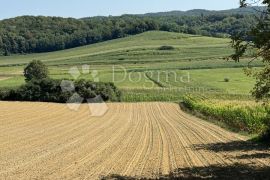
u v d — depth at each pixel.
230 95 73.81
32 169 19.62
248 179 17.09
